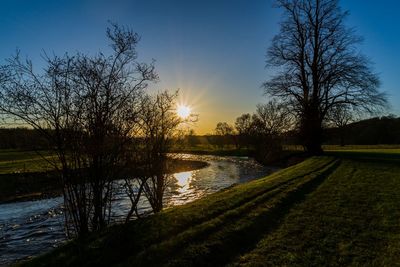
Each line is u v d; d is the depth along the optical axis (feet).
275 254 24.08
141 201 62.28
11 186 79.82
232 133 348.79
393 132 309.01
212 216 33.19
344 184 54.60
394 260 22.80
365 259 23.11
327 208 37.70
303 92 126.11
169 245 24.53
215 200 40.73
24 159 129.80
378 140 310.24
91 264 22.02
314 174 66.59
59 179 31.96
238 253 24.66
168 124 41.42
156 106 40.14
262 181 59.72
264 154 173.17
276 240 27.07
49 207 65.87
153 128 39.52
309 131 126.31
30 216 58.23
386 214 34.63
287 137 160.35
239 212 34.50
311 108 123.95
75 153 30.63
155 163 40.91
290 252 24.47
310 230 29.60
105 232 28.32
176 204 65.05
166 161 43.55
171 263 21.70
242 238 27.43
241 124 306.55
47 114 29.71
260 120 204.85
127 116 32.94
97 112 30.71
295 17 124.67
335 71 119.24
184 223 30.45
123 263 21.75
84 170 31.14
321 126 126.62
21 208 65.67
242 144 307.99
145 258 22.38
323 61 121.70
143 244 25.27
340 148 214.48
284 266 21.99
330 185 53.93
